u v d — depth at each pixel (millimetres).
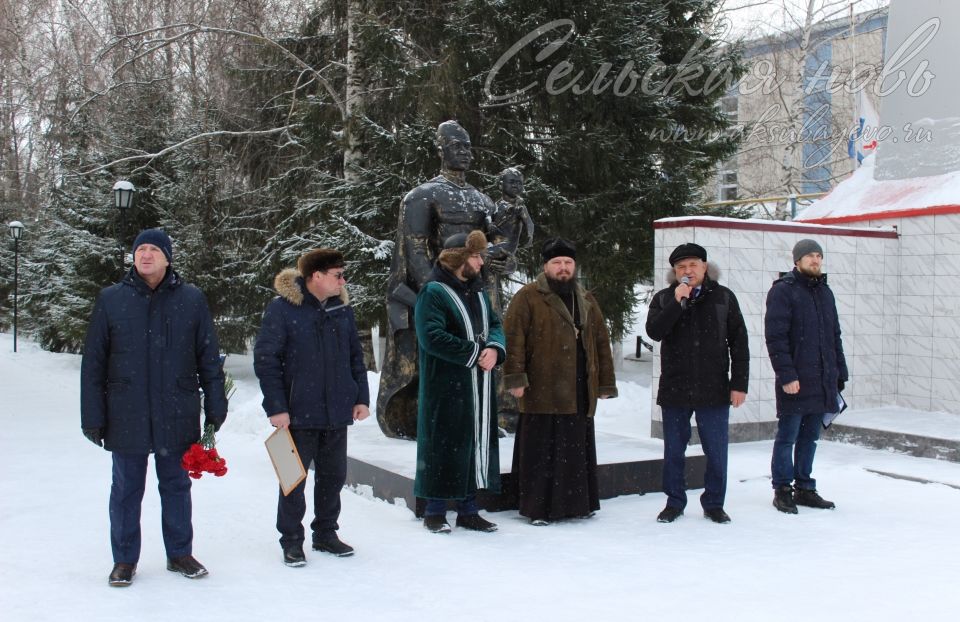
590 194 14641
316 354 4621
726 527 5402
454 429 5129
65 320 18391
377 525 5383
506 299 14836
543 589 4125
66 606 3887
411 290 7051
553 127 14695
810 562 4613
